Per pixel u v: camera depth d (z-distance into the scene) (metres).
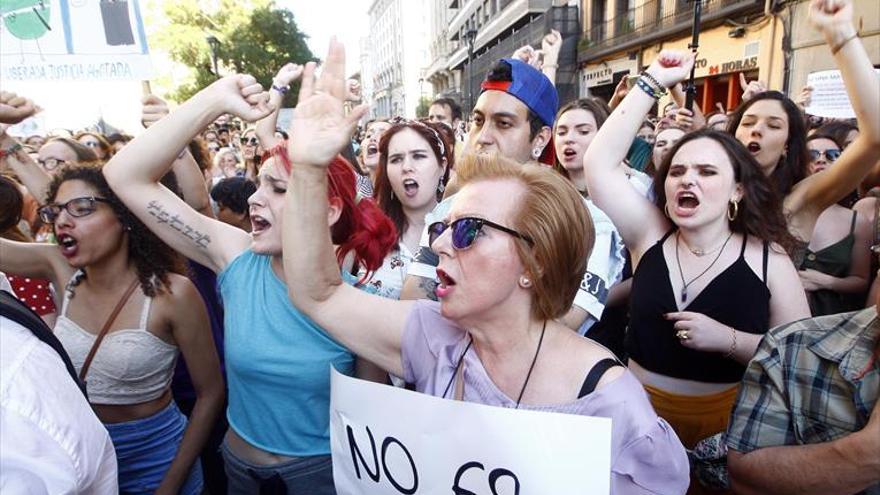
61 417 0.82
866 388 1.12
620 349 2.70
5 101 1.60
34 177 2.43
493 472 1.06
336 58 1.15
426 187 2.40
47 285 2.32
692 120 4.07
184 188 2.60
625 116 1.97
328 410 1.58
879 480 1.05
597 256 1.69
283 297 1.52
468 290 1.05
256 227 1.49
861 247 2.89
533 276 1.03
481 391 1.13
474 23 38.38
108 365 1.70
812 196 2.47
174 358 1.83
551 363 1.08
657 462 1.01
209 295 2.46
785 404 1.26
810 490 1.14
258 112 1.53
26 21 2.58
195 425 1.82
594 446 0.97
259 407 1.56
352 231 1.69
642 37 16.30
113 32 2.66
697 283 1.90
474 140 2.16
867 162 2.09
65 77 2.65
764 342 1.32
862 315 1.18
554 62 2.94
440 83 59.75
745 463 1.29
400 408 1.17
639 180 2.68
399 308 1.29
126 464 1.78
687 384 1.90
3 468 0.74
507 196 1.04
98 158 3.65
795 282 1.88
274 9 25.98
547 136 2.17
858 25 9.32
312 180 1.18
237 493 1.65
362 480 1.27
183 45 22.45
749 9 12.34
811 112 4.00
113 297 1.73
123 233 1.71
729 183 1.84
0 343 0.80
